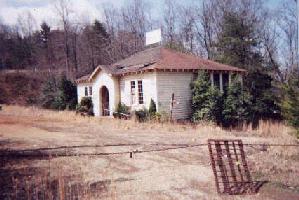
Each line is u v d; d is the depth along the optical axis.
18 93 56.59
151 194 9.20
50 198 8.55
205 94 24.22
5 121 24.83
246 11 45.00
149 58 27.28
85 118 26.42
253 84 31.36
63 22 66.12
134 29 60.16
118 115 26.61
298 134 15.54
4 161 11.71
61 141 15.88
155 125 21.42
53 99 43.00
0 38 79.25
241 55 34.38
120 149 14.16
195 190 9.57
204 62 27.39
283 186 9.94
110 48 57.66
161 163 12.13
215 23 49.38
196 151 13.92
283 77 43.53
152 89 24.27
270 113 28.86
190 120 24.53
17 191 9.04
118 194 9.12
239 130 22.17
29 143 15.23
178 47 46.53
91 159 12.50
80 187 9.53
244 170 10.39
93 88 31.70
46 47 74.56
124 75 27.28
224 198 9.02
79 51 68.12
